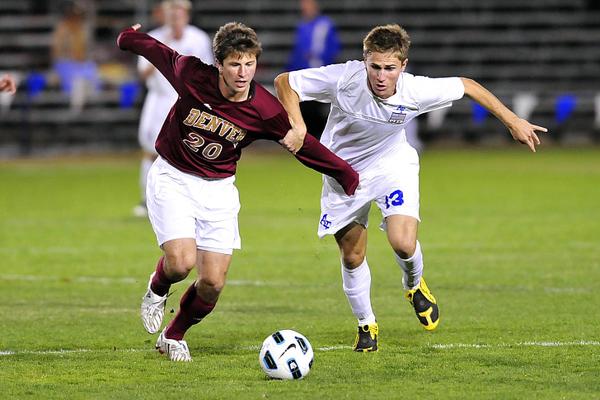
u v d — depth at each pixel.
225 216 25.06
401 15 110.75
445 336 28.55
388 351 26.64
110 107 99.75
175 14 54.00
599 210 58.59
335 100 26.55
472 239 48.44
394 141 27.33
